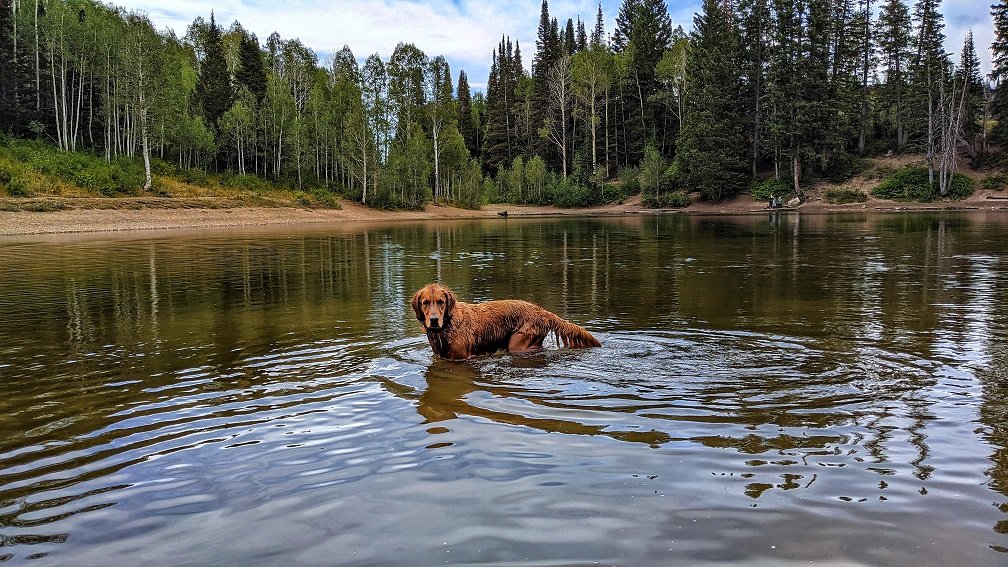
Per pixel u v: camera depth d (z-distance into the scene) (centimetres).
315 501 317
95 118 6544
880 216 4509
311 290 1209
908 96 6625
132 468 368
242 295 1146
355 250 2273
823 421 426
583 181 8431
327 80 8406
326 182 7088
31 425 450
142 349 706
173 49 7644
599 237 2941
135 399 512
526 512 298
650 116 8419
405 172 6619
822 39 6278
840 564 248
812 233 2892
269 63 9212
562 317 876
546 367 602
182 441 413
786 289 1143
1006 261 1573
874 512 292
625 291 1146
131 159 5709
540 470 350
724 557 254
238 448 398
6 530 293
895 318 830
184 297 1123
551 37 10281
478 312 674
